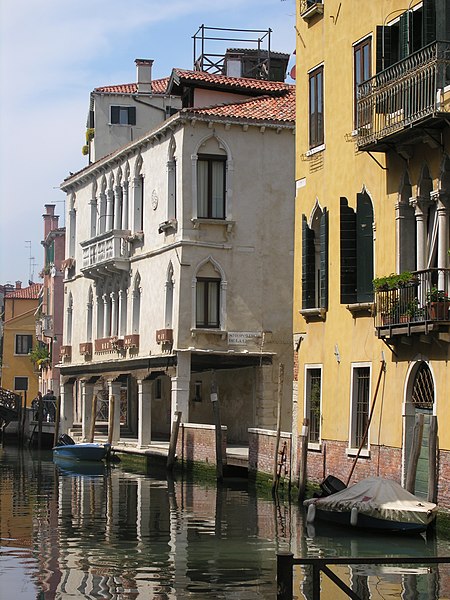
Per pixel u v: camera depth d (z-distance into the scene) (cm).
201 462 3142
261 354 3497
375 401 2169
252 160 3534
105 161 4228
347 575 1625
